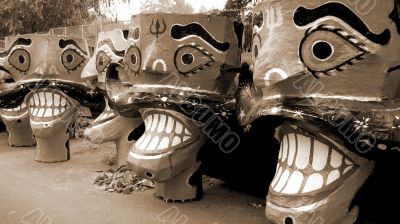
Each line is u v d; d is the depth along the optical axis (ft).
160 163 13.12
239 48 13.66
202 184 16.22
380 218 11.98
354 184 9.07
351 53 8.36
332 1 8.39
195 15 12.84
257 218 13.10
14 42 19.62
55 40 19.66
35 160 21.01
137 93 13.48
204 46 12.98
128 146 18.70
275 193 9.34
